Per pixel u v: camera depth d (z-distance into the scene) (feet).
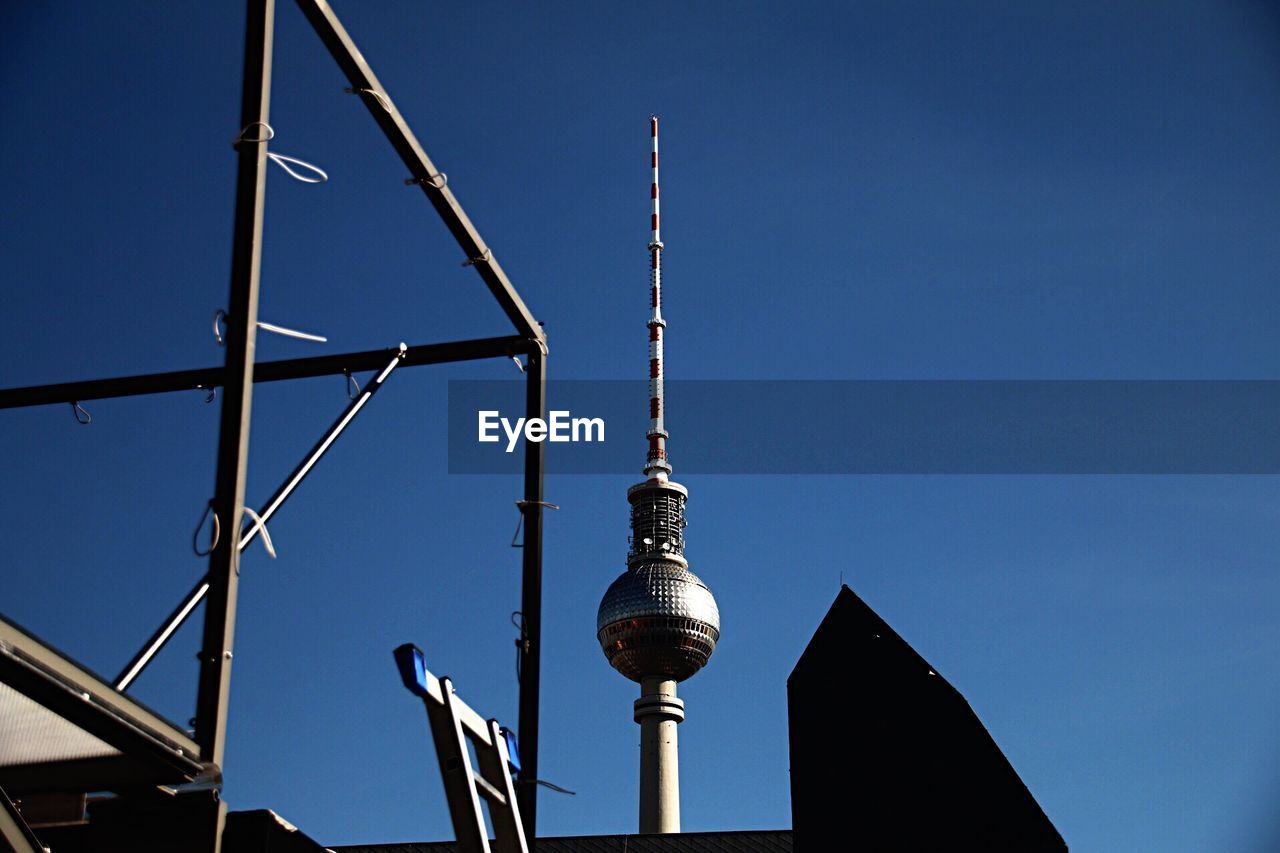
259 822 41.57
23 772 39.96
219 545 41.22
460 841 45.85
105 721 37.01
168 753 38.93
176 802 40.75
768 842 243.19
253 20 45.83
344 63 53.06
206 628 40.73
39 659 34.86
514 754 55.83
